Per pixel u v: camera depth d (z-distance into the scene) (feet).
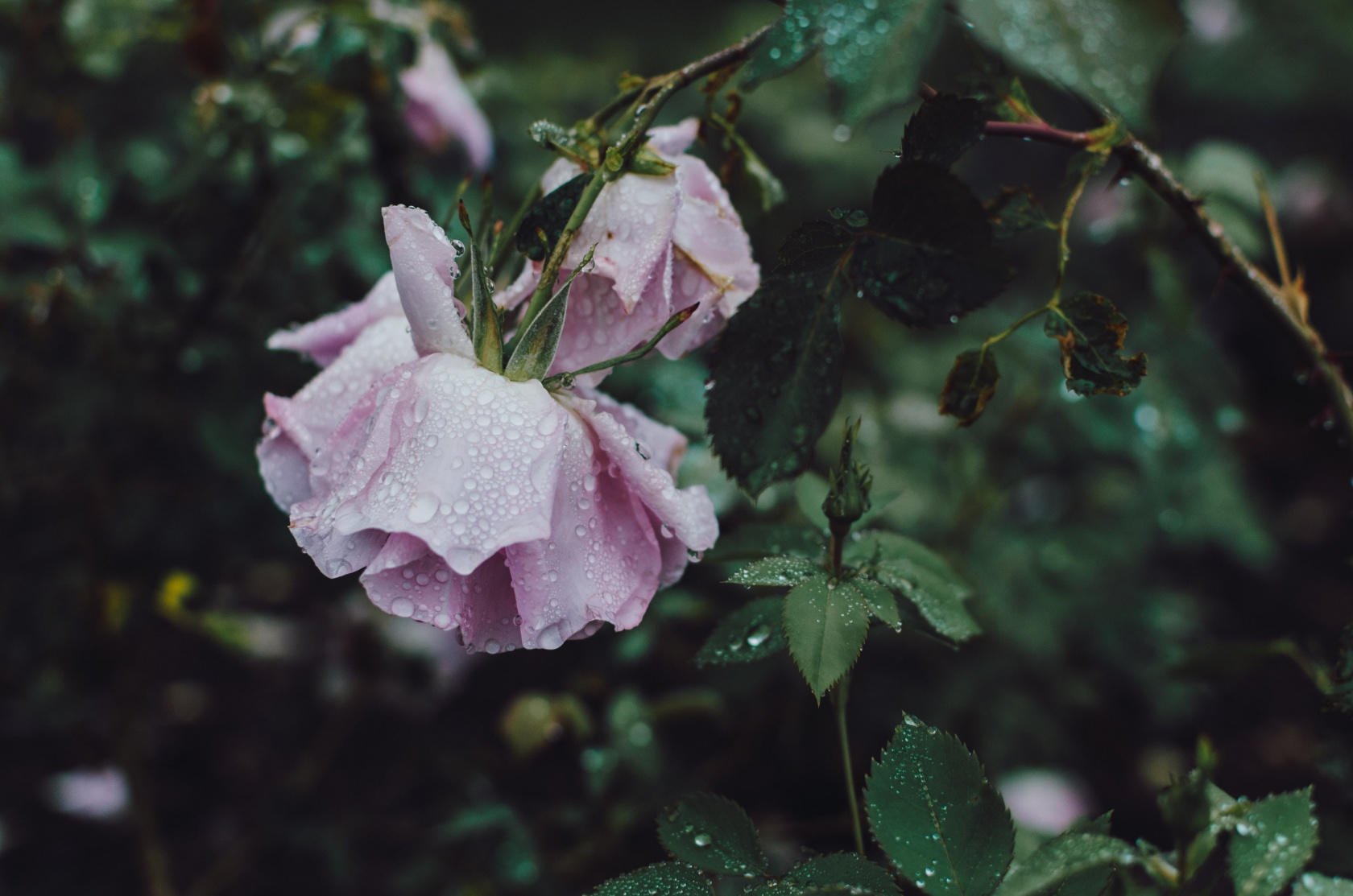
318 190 2.27
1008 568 2.91
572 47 4.68
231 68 2.35
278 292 2.44
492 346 1.39
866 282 1.38
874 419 2.77
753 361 1.41
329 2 2.15
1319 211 6.17
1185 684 3.26
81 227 2.34
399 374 1.40
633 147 1.42
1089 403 2.72
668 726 2.77
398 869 2.69
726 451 1.42
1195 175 2.17
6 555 2.53
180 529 2.67
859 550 1.62
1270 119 7.39
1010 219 1.53
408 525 1.32
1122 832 3.44
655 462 1.52
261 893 2.87
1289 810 1.38
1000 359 2.83
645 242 1.42
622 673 2.72
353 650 2.83
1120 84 1.20
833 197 4.25
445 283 1.39
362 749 3.04
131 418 2.45
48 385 2.38
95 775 3.03
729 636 1.57
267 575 3.25
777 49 1.23
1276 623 4.65
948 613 1.56
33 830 3.05
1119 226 2.20
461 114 2.24
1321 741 1.69
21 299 2.36
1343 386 1.62
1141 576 3.30
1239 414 2.79
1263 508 4.78
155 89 3.10
